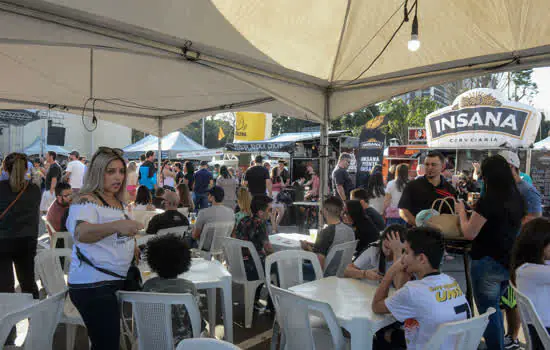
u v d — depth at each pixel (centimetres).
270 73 462
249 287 402
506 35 380
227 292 320
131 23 316
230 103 714
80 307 205
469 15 381
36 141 2612
